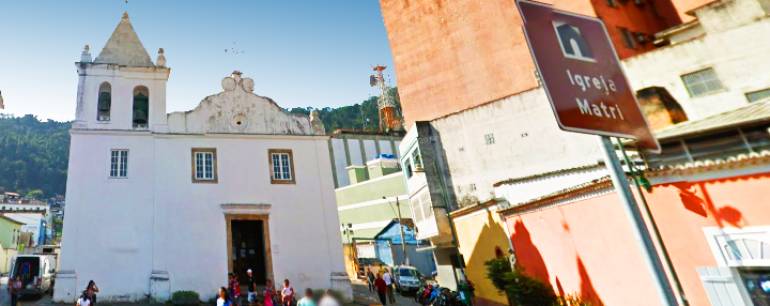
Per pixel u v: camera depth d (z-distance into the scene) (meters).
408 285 25.27
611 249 9.73
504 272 13.51
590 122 4.32
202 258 18.89
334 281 20.34
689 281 7.82
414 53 32.56
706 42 17.19
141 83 21.39
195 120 21.42
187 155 20.53
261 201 20.80
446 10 32.12
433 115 30.31
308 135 23.03
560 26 4.76
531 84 27.52
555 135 23.30
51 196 97.94
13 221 42.16
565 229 11.40
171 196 19.48
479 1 31.03
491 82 28.91
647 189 8.52
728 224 7.27
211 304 17.91
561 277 11.72
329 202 22.02
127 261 17.89
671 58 17.88
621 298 9.47
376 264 32.06
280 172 21.84
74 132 19.16
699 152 7.98
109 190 18.73
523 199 15.72
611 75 4.77
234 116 22.23
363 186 45.12
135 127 20.42
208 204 19.88
